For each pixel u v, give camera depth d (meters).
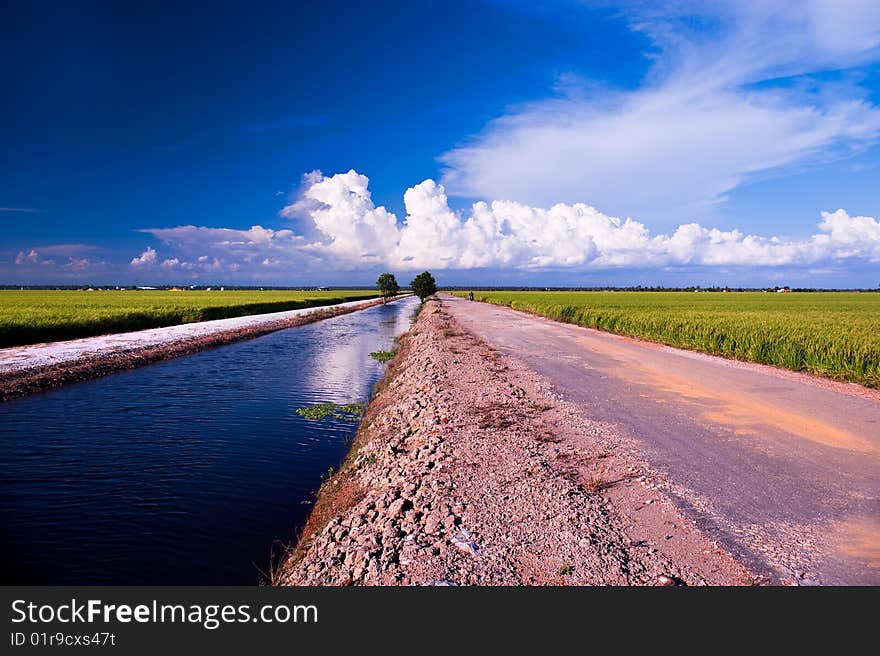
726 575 4.12
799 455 7.11
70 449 9.88
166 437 10.72
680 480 6.14
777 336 16.45
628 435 8.01
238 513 7.22
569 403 10.18
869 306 46.81
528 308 51.28
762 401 10.59
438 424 8.63
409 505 5.59
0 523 6.86
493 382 12.20
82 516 7.09
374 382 17.38
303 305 66.44
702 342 19.44
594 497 5.61
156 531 6.67
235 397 14.58
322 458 9.59
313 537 5.88
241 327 33.72
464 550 4.47
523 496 5.55
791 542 4.65
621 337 25.12
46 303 48.16
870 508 5.39
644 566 4.24
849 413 9.58
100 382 16.53
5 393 13.90
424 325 32.28
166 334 27.73
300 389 15.86
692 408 9.91
